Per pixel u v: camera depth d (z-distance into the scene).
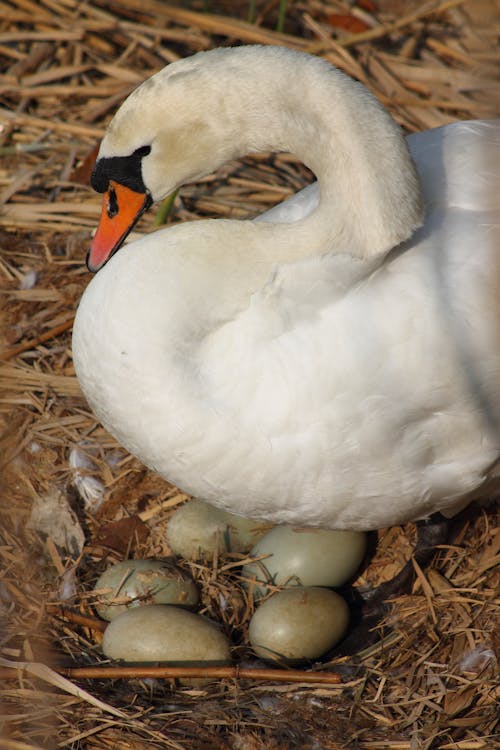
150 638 4.75
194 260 4.30
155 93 4.33
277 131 4.33
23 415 6.05
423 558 5.37
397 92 7.99
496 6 5.19
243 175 7.41
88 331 4.38
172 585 5.13
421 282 4.40
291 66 4.23
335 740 4.56
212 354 4.32
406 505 4.69
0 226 7.07
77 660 4.92
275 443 4.33
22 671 4.69
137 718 4.56
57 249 6.97
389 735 4.60
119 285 4.31
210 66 4.29
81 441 5.96
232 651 4.99
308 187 5.20
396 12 8.82
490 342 4.41
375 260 4.24
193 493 4.62
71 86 7.92
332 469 4.42
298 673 4.75
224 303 4.29
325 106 4.18
